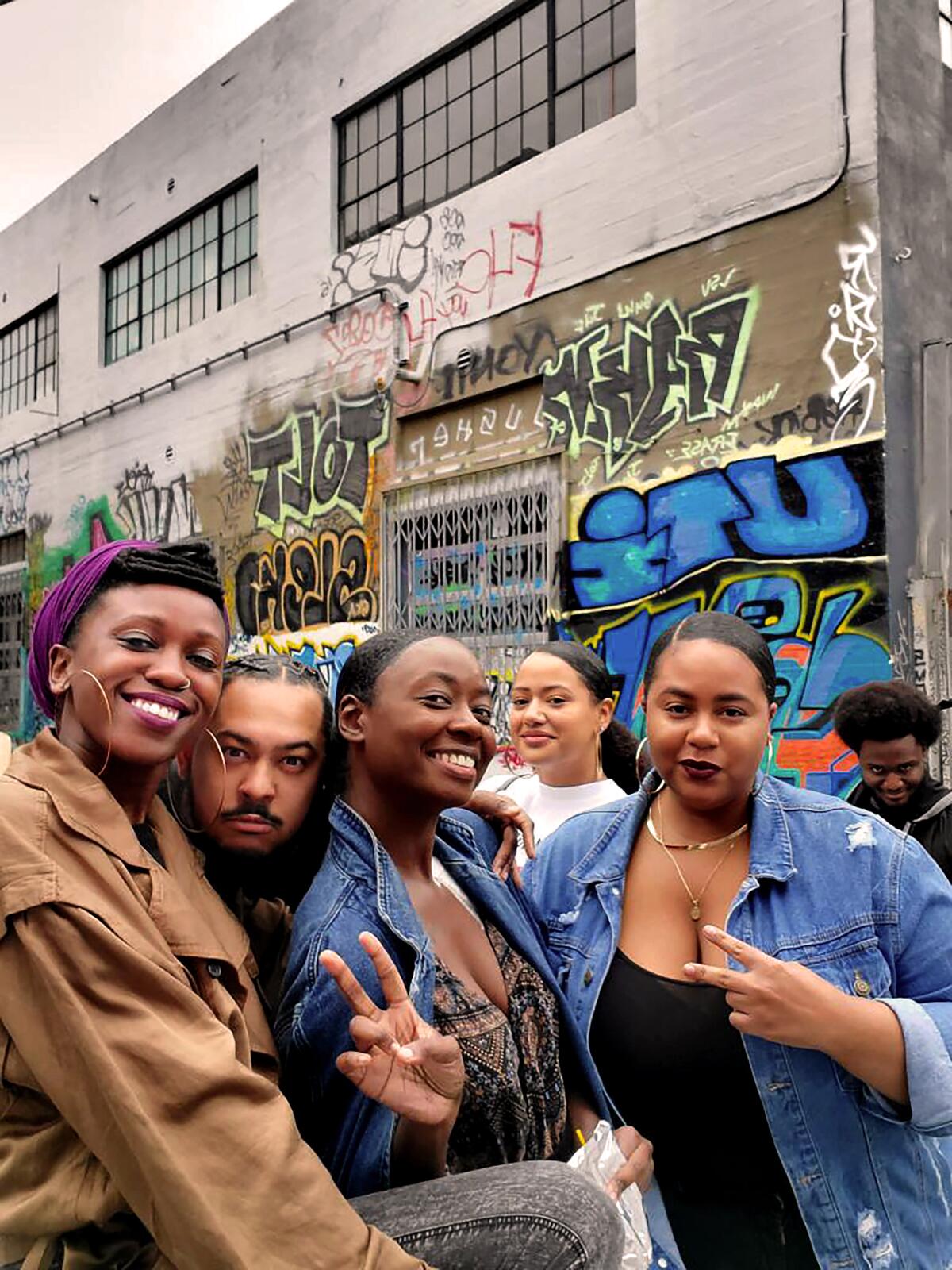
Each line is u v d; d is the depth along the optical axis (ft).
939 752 16.90
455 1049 4.51
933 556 17.43
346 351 28.53
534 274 23.44
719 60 20.02
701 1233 5.91
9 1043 4.21
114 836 4.45
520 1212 4.39
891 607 17.08
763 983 5.16
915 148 18.31
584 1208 4.48
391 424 27.04
